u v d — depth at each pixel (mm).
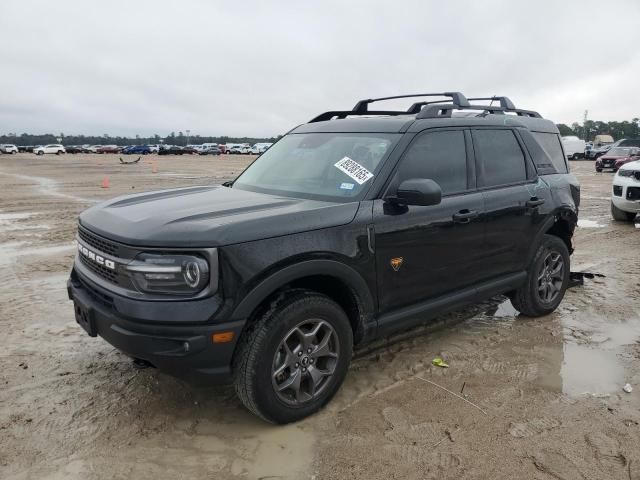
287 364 3174
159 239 2863
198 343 2830
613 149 28344
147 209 3428
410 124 3973
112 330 2969
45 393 3621
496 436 3162
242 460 2934
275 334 3047
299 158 4246
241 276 2887
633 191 10180
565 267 5223
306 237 3145
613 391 3719
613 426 3273
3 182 21047
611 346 4484
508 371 4012
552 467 2879
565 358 4250
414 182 3447
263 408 3096
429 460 2936
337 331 3357
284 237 3064
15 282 6207
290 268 3045
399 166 3738
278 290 3186
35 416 3338
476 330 4809
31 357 4176
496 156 4539
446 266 3986
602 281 6352
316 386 3338
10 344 4418
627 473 2836
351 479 2783
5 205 13242
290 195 3826
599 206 13445
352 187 3656
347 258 3314
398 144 3805
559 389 3742
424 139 3957
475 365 4102
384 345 4449
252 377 3014
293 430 3213
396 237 3594
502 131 4676
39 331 4699
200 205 3461
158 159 54125
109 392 3643
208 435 3162
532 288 4887
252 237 2949
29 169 32094
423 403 3533
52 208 12734
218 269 2836
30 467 2857
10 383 3754
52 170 30891
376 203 3543
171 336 2832
